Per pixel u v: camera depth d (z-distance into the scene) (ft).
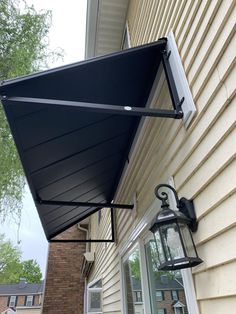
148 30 9.79
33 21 11.35
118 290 13.80
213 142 4.47
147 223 8.33
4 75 9.97
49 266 35.35
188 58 5.58
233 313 3.71
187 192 5.34
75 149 7.88
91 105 5.38
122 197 12.74
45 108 5.76
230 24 4.10
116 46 16.06
